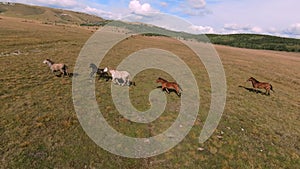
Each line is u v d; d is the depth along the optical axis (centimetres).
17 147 1217
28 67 2852
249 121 1888
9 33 5469
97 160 1202
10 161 1115
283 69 5300
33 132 1370
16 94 1919
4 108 1630
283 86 3481
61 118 1580
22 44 4384
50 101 1853
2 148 1195
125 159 1239
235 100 2419
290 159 1385
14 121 1465
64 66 2642
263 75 4228
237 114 2014
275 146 1515
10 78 2316
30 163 1117
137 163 1220
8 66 2778
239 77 3769
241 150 1425
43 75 2578
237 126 1762
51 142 1295
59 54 3988
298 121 2009
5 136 1297
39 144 1264
